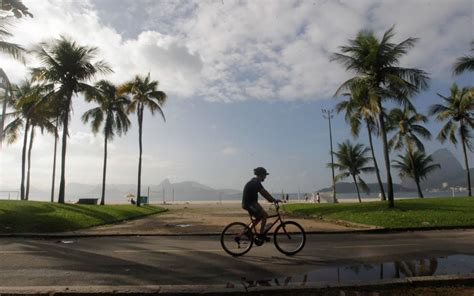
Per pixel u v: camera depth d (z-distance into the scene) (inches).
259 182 330.0
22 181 1302.9
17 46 760.3
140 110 1290.6
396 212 682.2
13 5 206.1
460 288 211.0
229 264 289.4
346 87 844.6
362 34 830.5
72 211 735.7
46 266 285.9
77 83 1011.3
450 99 1517.0
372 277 242.5
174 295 206.2
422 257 306.8
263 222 329.7
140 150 1279.5
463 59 1008.2
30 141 1473.9
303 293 207.6
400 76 820.0
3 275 257.0
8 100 1249.4
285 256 319.9
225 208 1318.9
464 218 577.6
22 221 560.7
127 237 473.1
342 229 513.3
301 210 960.9
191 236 477.4
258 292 209.0
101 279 245.1
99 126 1348.4
